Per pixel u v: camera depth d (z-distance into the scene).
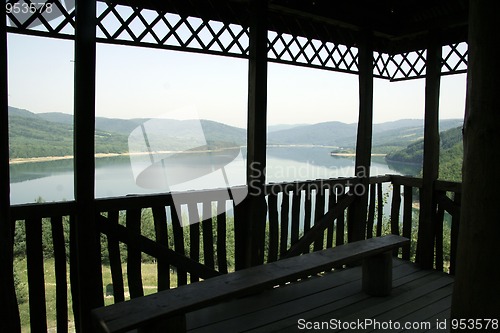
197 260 3.15
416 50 4.42
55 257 2.52
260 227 3.31
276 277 2.29
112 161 2.63
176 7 2.89
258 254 3.32
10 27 2.26
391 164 5.13
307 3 3.38
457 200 3.88
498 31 1.42
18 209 2.29
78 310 2.61
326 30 3.85
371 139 4.06
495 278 1.50
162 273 2.96
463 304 1.59
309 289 3.33
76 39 2.35
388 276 3.17
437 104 3.99
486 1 1.43
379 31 3.98
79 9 2.33
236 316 2.80
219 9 3.11
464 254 1.58
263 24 3.11
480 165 1.49
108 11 2.59
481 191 1.50
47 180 3.25
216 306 2.97
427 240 4.04
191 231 3.11
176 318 1.89
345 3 3.65
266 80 3.18
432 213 4.04
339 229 4.09
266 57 3.16
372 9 3.90
